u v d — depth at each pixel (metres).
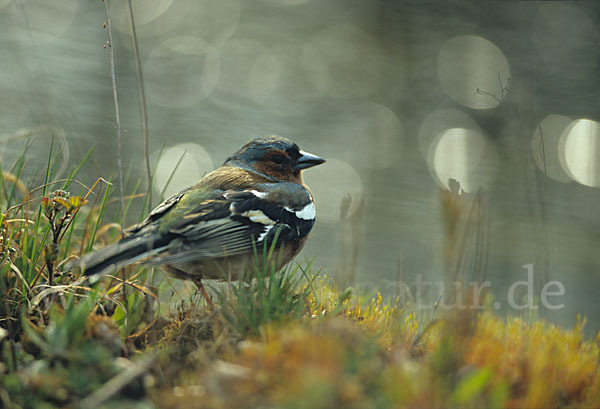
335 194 18.33
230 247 7.74
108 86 21.45
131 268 7.76
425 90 24.89
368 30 29.16
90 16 26.48
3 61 21.33
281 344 5.21
